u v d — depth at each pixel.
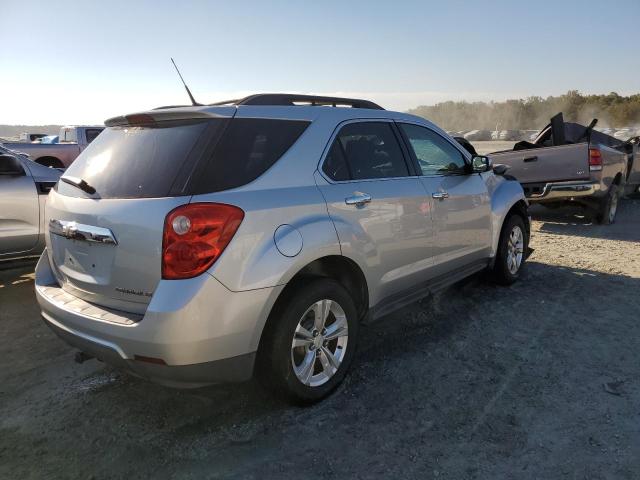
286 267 2.85
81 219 2.96
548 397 3.24
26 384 3.64
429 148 4.35
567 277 5.79
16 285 6.11
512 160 8.89
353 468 2.63
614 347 3.94
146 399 3.38
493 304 4.95
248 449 2.81
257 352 2.97
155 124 3.13
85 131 15.70
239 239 2.70
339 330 3.32
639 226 9.05
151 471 2.65
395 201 3.67
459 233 4.43
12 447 2.88
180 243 2.57
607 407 3.11
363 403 3.24
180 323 2.54
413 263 3.90
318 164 3.26
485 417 3.04
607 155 8.57
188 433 2.97
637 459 2.62
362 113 3.75
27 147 13.61
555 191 8.41
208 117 2.96
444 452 2.73
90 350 2.87
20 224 5.68
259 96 3.28
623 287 5.38
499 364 3.71
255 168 2.94
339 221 3.21
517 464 2.62
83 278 2.99
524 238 5.69
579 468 2.57
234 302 2.68
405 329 4.43
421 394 3.33
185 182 2.70
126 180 2.91
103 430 3.03
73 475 2.63
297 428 2.99
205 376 2.70
